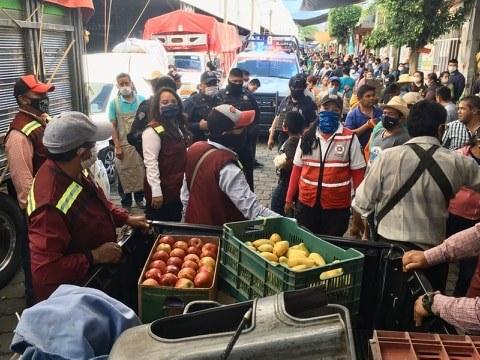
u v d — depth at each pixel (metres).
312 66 32.25
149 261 2.55
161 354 1.46
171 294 2.29
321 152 4.33
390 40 14.88
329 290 2.21
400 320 2.51
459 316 2.01
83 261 2.42
